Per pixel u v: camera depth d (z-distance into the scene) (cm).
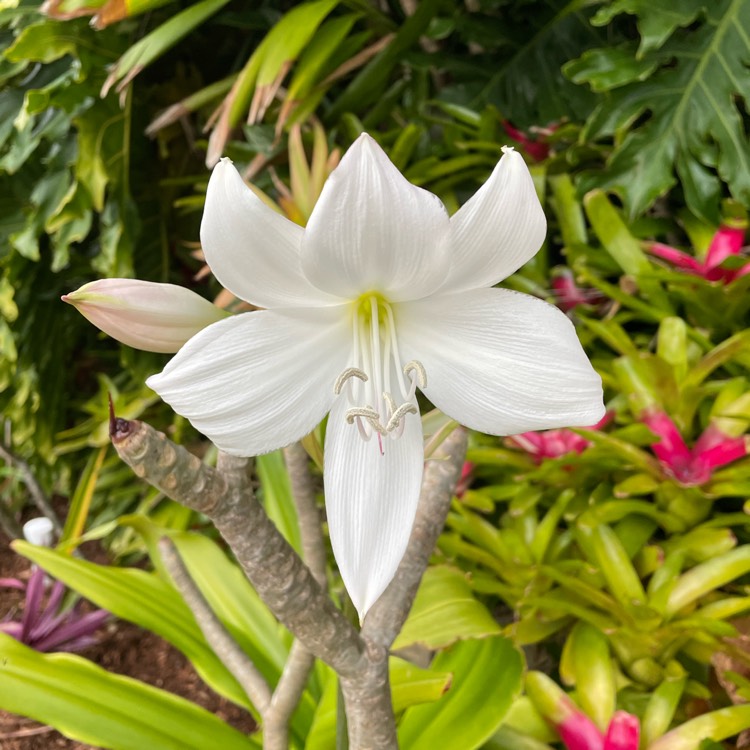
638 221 65
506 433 29
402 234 26
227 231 26
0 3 70
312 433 32
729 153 56
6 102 74
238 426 28
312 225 26
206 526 81
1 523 85
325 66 66
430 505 35
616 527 52
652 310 57
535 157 70
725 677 46
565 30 72
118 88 64
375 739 34
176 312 29
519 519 54
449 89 73
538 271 65
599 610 51
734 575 47
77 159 71
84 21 69
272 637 53
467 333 30
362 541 29
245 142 80
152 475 28
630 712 48
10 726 66
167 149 83
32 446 88
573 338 28
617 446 50
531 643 52
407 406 29
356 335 30
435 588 52
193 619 53
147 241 85
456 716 44
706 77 57
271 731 40
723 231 58
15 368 83
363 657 33
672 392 52
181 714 45
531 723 47
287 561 31
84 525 89
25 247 73
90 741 42
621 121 58
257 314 29
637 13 55
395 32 72
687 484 49
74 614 76
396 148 67
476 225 27
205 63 87
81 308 29
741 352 52
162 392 27
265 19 76
